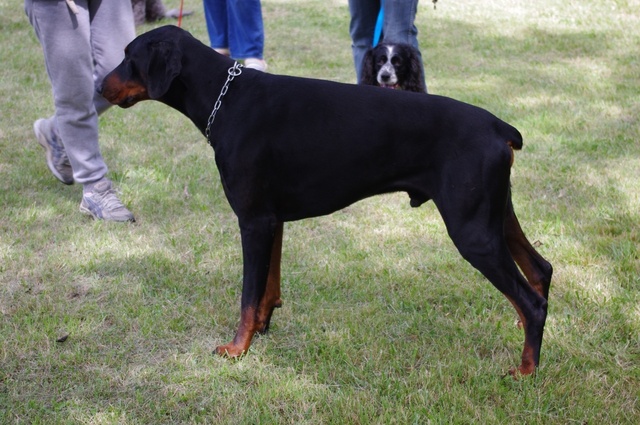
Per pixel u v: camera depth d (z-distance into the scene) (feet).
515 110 20.62
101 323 11.16
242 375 9.87
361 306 11.64
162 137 19.13
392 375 9.84
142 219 14.75
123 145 18.52
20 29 30.83
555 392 9.31
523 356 9.61
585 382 9.48
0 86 23.20
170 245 13.65
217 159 9.89
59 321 11.18
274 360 10.26
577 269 12.46
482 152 8.95
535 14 31.73
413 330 10.90
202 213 14.97
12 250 13.35
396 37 19.11
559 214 14.44
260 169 9.65
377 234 14.14
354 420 8.87
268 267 10.09
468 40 28.66
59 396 9.53
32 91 22.76
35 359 10.29
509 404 9.11
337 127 9.47
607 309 11.18
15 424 8.99
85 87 13.88
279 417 9.04
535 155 17.43
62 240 13.79
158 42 10.03
